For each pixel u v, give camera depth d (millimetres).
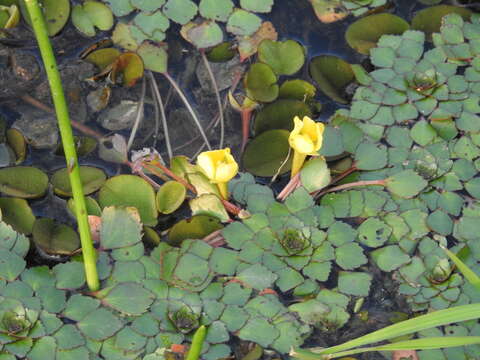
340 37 1351
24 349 1134
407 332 1108
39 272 1167
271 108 1268
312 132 1189
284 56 1317
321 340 1178
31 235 1194
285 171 1250
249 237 1196
